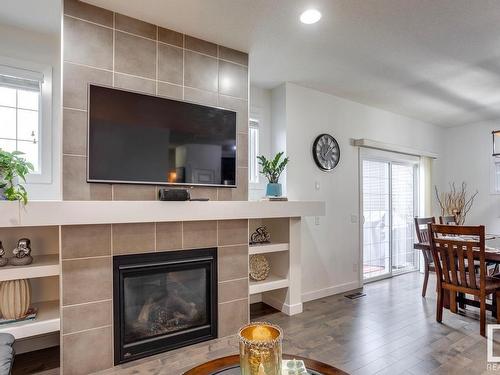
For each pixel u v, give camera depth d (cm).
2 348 162
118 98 235
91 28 226
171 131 257
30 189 259
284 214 310
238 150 295
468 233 286
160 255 249
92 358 220
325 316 330
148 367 230
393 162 519
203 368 148
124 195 237
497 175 534
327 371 145
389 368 229
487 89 393
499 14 234
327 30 260
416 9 229
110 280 228
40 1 222
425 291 396
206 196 277
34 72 261
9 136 257
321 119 405
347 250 429
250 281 325
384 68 334
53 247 258
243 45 286
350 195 436
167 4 225
